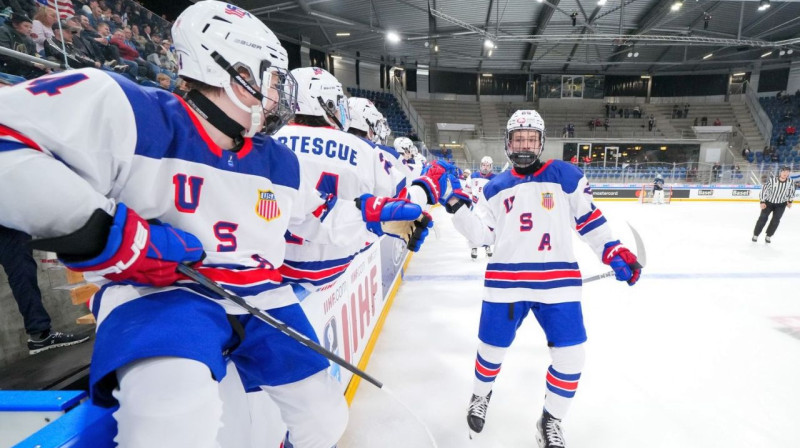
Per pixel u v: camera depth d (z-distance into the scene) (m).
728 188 14.60
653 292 4.15
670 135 23.38
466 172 8.48
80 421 0.74
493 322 1.86
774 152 21.23
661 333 3.14
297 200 1.07
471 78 25.20
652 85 25.23
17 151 0.57
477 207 2.02
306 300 1.53
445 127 23.25
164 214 0.80
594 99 25.12
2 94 0.59
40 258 2.00
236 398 1.05
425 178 1.65
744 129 23.42
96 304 0.84
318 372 1.08
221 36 0.81
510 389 2.38
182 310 0.76
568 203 1.83
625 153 22.06
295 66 18.62
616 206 13.22
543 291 1.76
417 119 22.75
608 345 2.93
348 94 21.70
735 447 1.87
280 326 0.94
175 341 0.70
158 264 0.70
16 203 0.57
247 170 0.91
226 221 0.87
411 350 2.89
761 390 2.33
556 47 20.58
